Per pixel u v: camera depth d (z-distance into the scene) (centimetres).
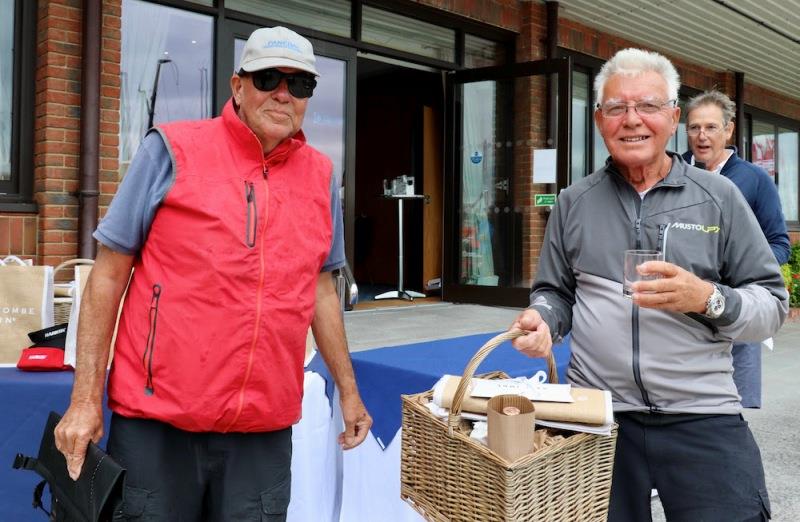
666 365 153
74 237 497
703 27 861
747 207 157
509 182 773
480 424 136
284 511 158
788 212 1358
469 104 779
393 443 216
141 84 535
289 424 156
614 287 159
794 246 955
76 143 495
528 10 789
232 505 152
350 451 228
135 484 144
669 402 155
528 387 147
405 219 1015
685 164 162
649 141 155
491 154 778
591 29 862
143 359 144
